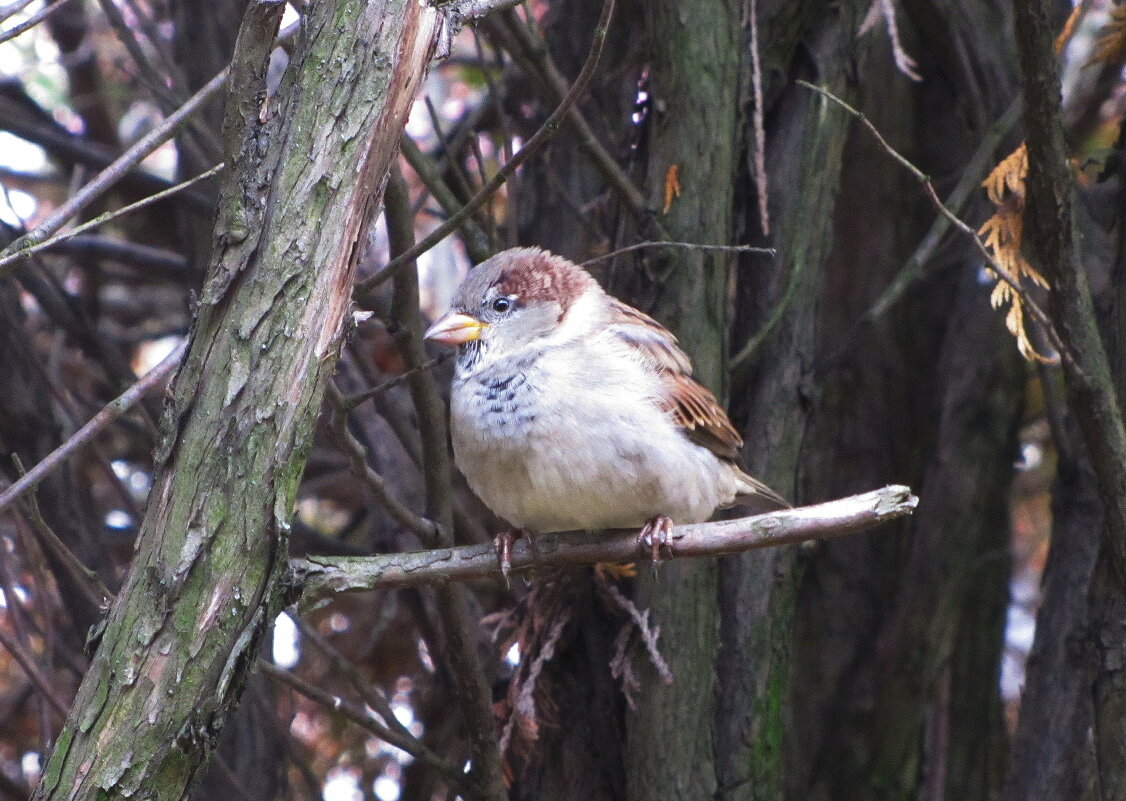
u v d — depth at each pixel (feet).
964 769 39.55
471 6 19.69
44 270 38.37
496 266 27.22
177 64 38.93
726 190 29.14
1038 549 51.83
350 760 43.68
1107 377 25.49
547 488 25.12
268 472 18.10
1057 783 29.40
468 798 28.50
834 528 20.54
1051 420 31.73
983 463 39.42
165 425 18.31
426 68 18.97
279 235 18.26
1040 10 24.02
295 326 18.21
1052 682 30.40
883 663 38.60
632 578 28.81
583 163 36.83
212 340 18.25
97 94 51.03
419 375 26.25
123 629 17.74
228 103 18.66
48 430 36.27
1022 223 27.20
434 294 51.19
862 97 42.98
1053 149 24.84
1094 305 29.99
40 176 52.31
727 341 29.17
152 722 17.44
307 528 38.93
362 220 18.70
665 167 29.19
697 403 26.37
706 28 29.53
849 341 32.12
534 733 28.48
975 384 39.73
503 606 35.91
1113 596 25.68
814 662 40.14
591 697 29.48
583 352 25.77
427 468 27.04
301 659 44.14
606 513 25.38
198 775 17.81
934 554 38.68
